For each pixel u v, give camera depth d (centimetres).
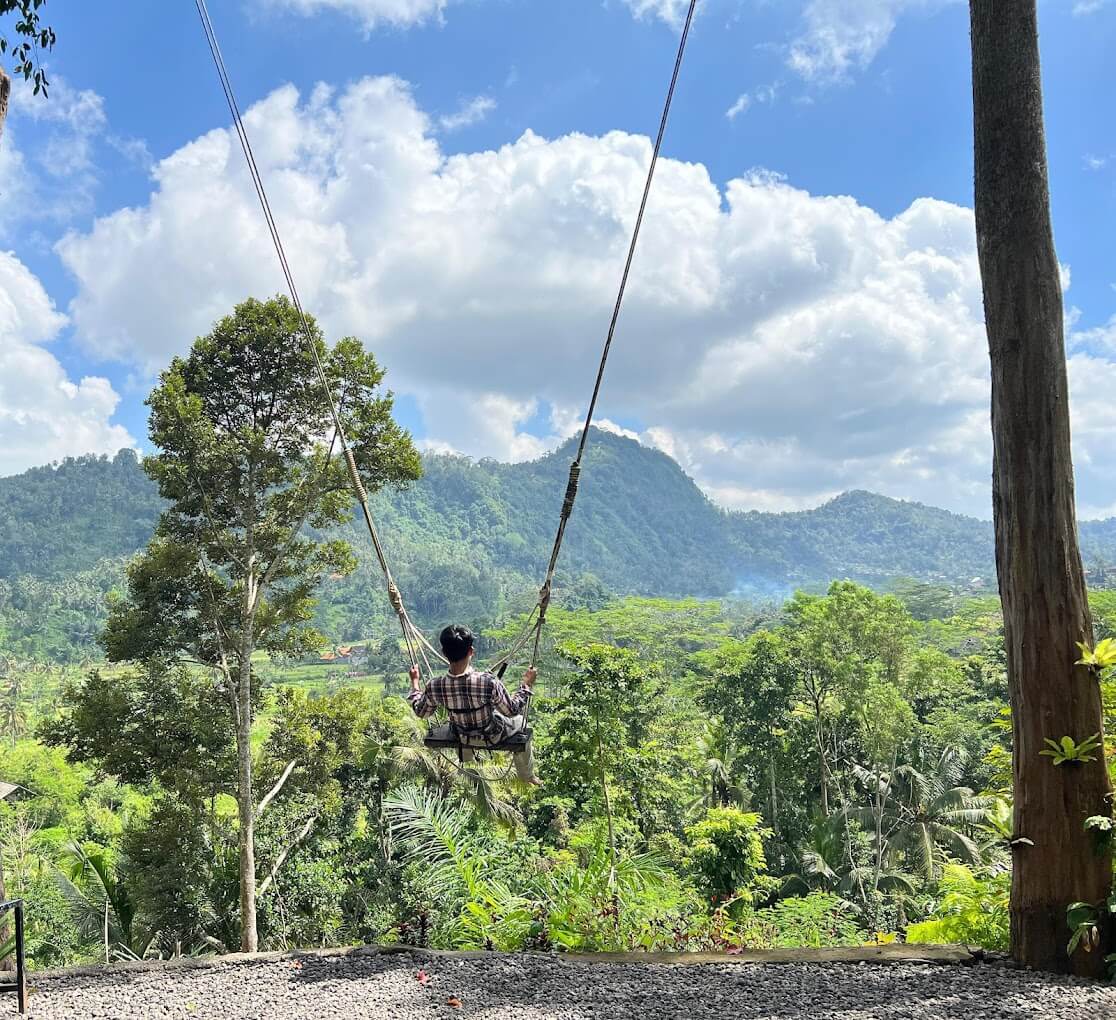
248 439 2116
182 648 2242
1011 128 646
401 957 658
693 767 3919
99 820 4559
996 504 652
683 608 8725
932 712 4416
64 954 2367
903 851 3381
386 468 2241
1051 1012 520
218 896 2181
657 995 561
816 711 4094
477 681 581
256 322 2123
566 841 2947
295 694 2391
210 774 2119
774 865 3488
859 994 560
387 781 2461
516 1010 534
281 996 569
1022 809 630
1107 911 601
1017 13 647
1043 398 630
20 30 663
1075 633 622
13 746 6825
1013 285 640
